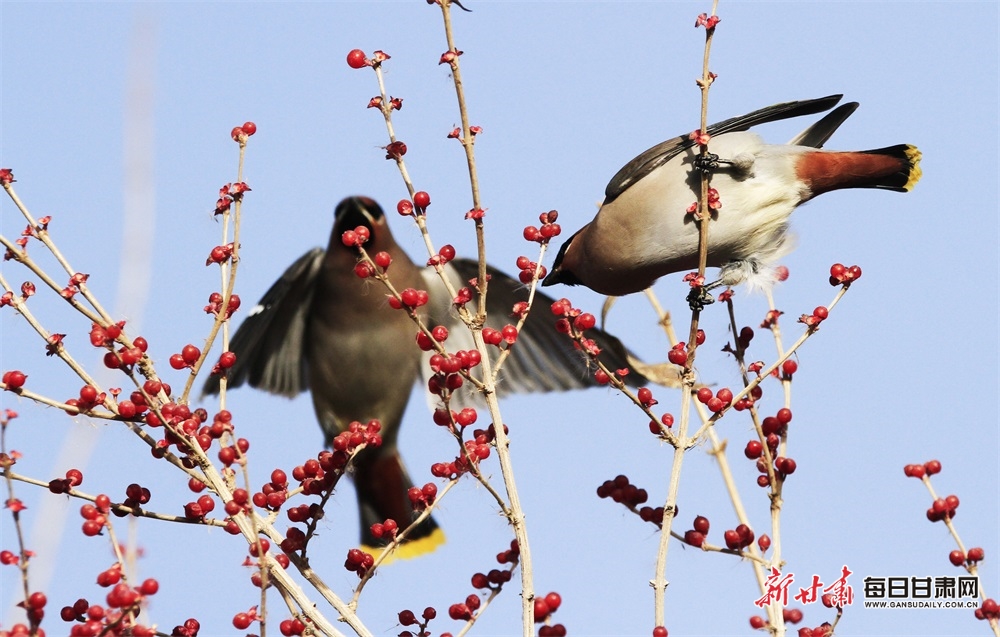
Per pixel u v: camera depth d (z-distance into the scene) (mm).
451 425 8531
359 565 8984
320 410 14344
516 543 9359
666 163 12672
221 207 9180
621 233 12750
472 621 9086
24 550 7145
